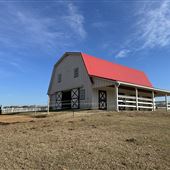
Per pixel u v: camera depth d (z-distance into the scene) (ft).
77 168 19.34
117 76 95.14
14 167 19.45
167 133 33.06
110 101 86.74
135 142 27.55
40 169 19.07
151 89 89.10
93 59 92.02
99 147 25.27
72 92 88.94
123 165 20.15
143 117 52.80
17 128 39.04
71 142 27.45
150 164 20.47
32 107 109.60
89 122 43.34
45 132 34.09
